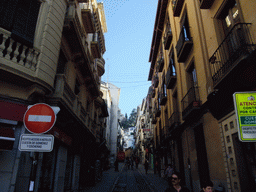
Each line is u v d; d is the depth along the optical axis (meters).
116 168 24.88
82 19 12.67
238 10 5.93
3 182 5.27
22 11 6.50
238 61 5.09
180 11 12.56
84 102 13.20
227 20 7.09
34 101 6.38
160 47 20.64
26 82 6.14
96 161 15.41
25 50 6.29
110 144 43.69
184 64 11.61
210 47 8.03
